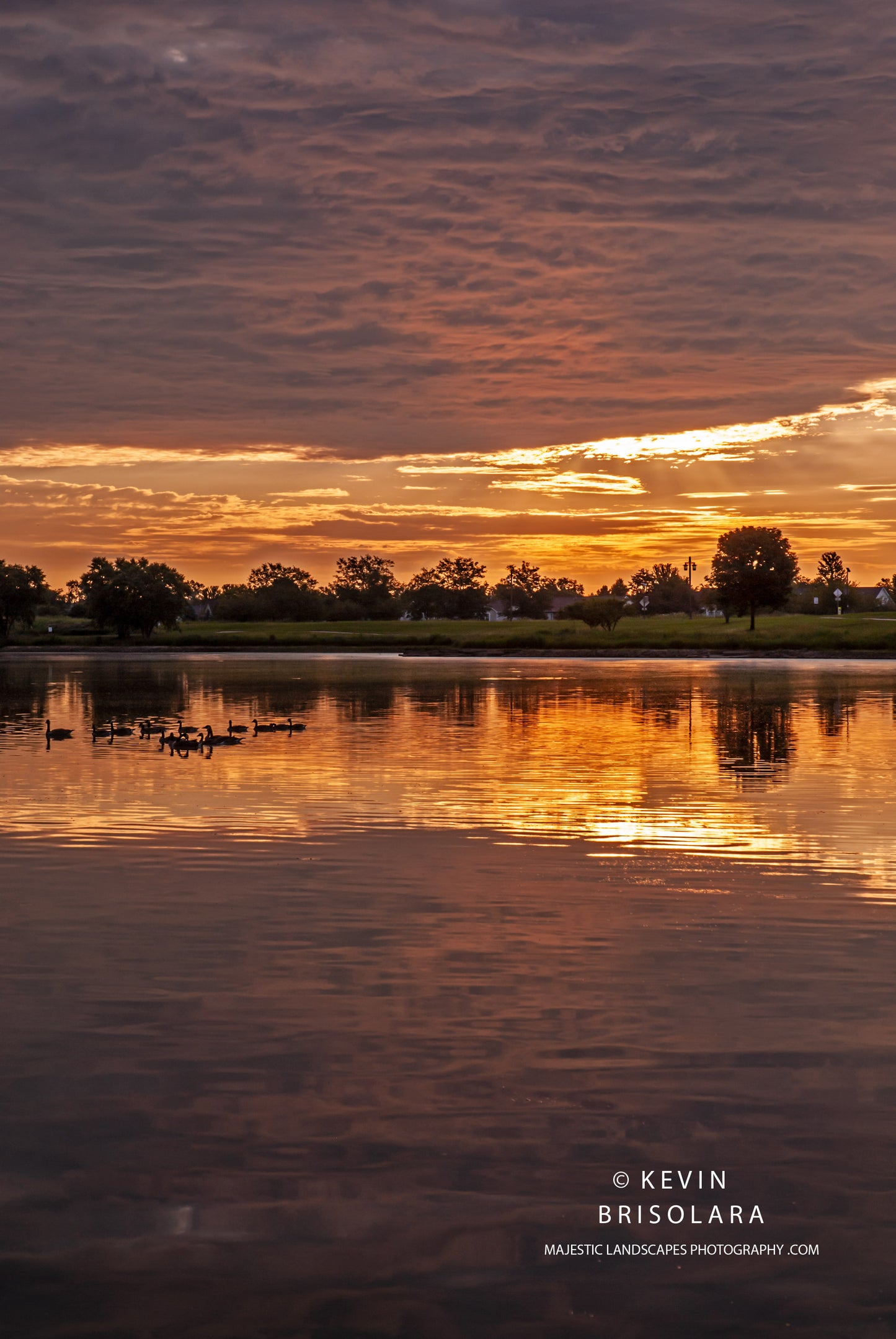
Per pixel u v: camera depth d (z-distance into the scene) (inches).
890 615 6993.1
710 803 889.5
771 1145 319.6
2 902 568.7
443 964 471.2
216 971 461.4
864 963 470.9
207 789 971.3
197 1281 265.9
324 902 570.6
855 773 1066.7
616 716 1759.4
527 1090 351.6
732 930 520.4
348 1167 309.7
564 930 520.4
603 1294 261.3
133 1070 366.6
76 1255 274.5
